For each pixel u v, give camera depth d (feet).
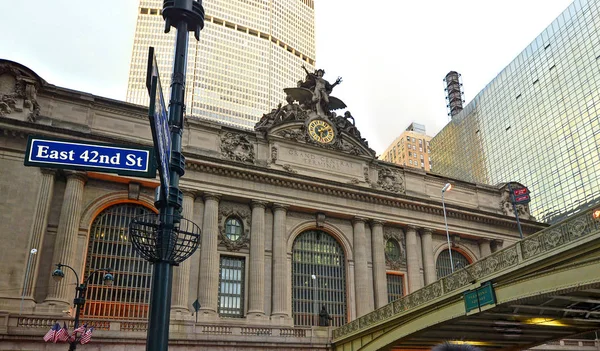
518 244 82.33
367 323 123.54
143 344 119.44
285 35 645.51
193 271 150.41
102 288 140.87
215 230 156.97
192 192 157.69
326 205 177.68
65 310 127.65
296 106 189.47
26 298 126.00
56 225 139.33
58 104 151.74
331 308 170.81
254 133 176.86
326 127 191.52
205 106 526.98
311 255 175.42
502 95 389.39
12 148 139.13
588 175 297.74
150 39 536.42
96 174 146.20
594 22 304.91
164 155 33.86
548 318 98.73
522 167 356.18
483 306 87.56
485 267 89.04
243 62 575.38
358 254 178.29
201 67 543.80
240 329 132.57
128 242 148.97
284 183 172.55
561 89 327.88
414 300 107.14
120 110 159.74
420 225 194.70
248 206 168.25
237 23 594.65
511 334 117.08
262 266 159.63
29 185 138.00
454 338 119.44
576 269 72.02
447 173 451.12
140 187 153.38
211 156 164.96
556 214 319.06
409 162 561.84
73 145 32.35
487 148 399.03
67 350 112.68
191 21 44.09
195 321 137.59
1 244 129.70
